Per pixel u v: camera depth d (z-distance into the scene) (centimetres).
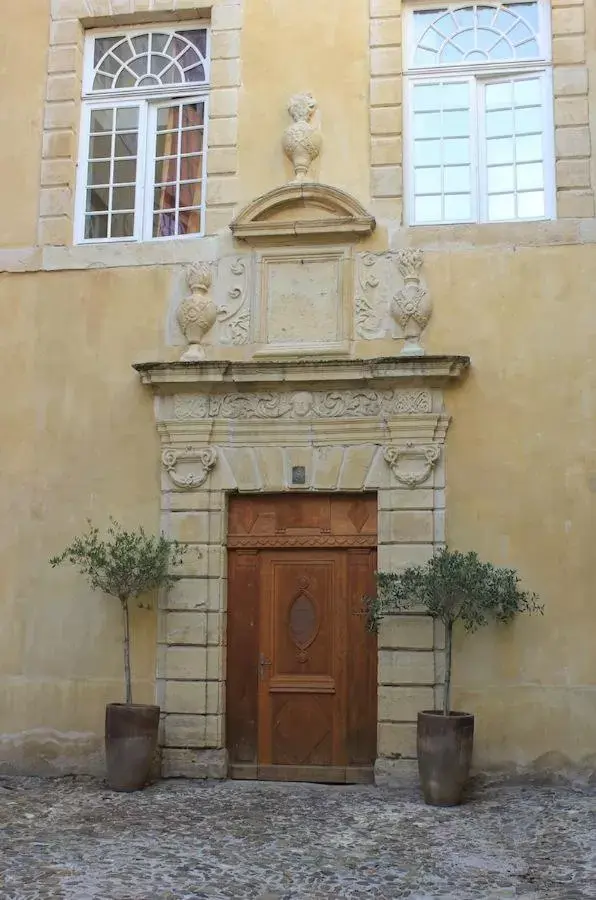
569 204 788
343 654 778
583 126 799
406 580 712
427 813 660
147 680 778
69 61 884
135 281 835
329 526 791
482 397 772
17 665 797
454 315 786
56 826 623
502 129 830
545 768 723
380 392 783
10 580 809
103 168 883
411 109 845
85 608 797
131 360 824
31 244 856
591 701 725
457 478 765
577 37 816
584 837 598
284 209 824
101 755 776
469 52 847
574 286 775
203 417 800
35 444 824
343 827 624
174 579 771
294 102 834
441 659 746
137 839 593
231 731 782
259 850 573
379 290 801
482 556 752
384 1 846
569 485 751
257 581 796
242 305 817
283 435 793
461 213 822
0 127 879
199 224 859
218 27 867
